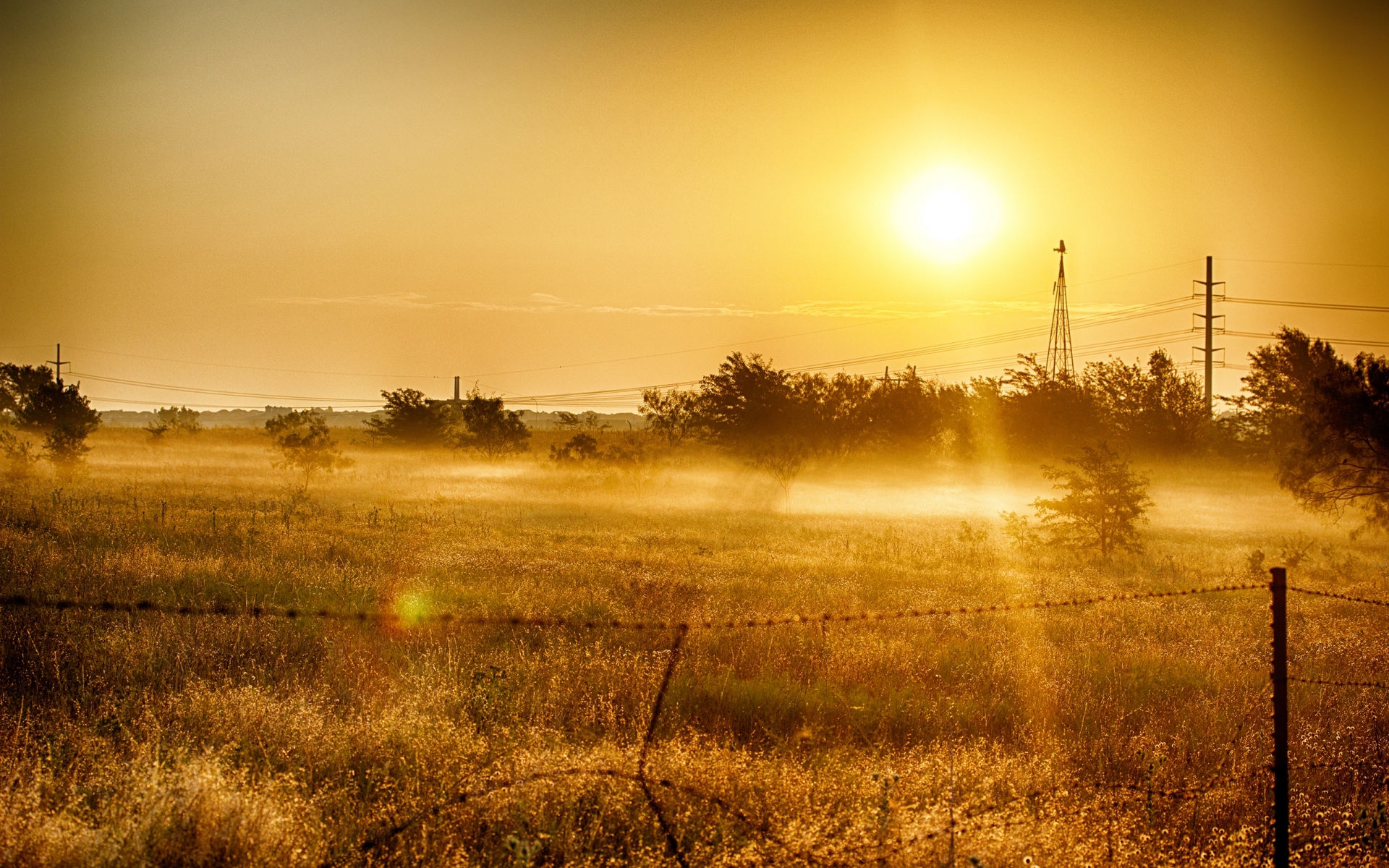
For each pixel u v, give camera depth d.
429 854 4.95
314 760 6.39
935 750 7.01
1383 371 26.55
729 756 6.31
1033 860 5.02
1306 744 7.42
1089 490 23.59
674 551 21.08
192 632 9.41
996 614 13.09
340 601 12.21
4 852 4.53
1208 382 67.88
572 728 7.43
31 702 7.70
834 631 11.04
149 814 4.79
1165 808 6.11
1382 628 13.06
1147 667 10.34
